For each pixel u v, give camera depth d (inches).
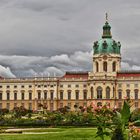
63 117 5255.9
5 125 5108.3
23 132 3961.6
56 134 3518.7
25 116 7436.0
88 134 3403.1
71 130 4060.0
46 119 5177.2
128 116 1521.9
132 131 1566.2
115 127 1549.0
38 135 3447.3
